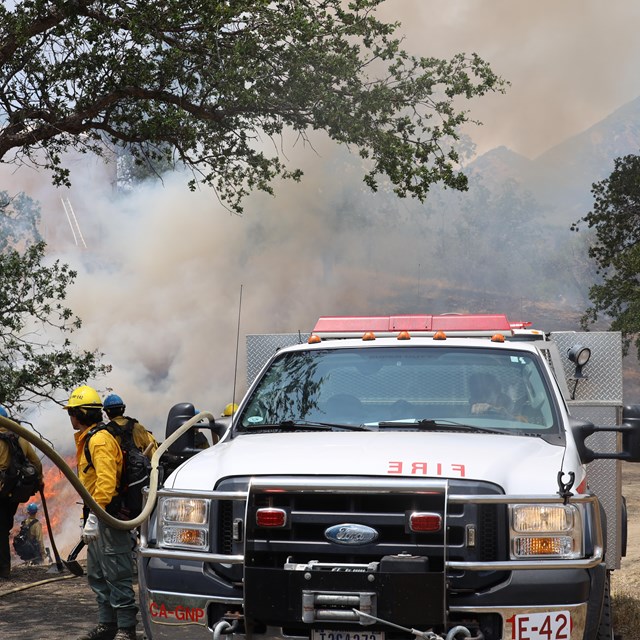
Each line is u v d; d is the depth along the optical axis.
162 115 14.15
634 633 6.88
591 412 6.89
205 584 4.25
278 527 4.14
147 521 4.55
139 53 13.38
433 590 3.92
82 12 13.30
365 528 4.07
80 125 14.09
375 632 4.00
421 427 5.01
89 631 6.90
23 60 13.80
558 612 4.00
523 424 5.07
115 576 6.34
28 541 15.66
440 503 4.05
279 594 4.02
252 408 5.44
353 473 4.18
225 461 4.53
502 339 5.72
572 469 4.41
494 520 4.09
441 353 5.59
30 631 7.33
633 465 32.91
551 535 4.07
